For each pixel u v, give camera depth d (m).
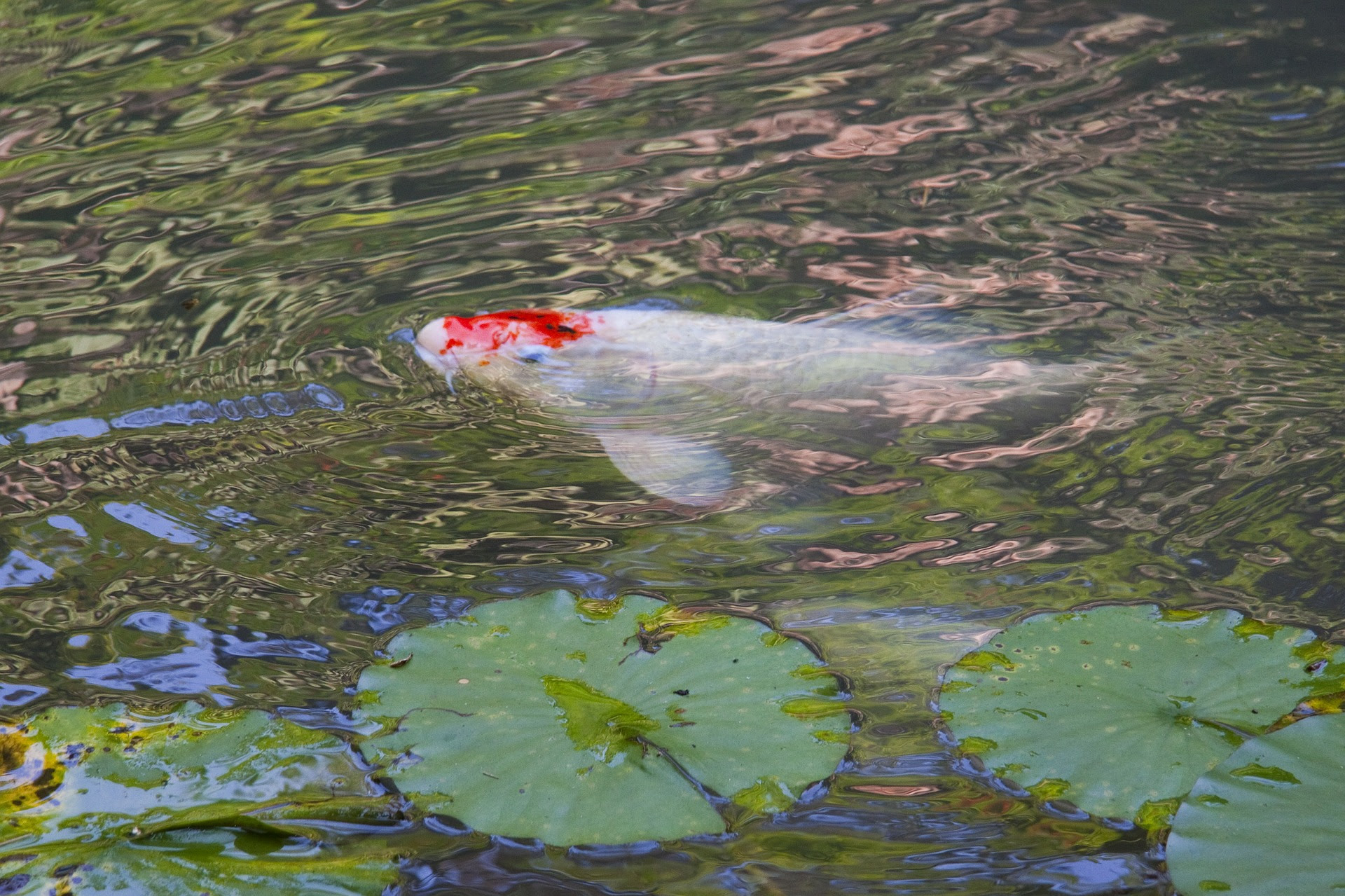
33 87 5.32
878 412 2.90
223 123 4.88
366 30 5.88
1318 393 2.79
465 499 2.62
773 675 1.98
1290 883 1.52
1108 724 1.83
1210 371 2.92
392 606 2.27
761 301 3.38
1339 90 4.46
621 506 2.60
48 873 1.64
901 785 1.83
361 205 4.10
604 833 1.66
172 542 2.47
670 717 1.88
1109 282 3.35
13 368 3.14
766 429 2.88
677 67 5.29
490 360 3.02
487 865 1.70
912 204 3.96
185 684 2.06
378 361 3.15
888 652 2.11
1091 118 4.48
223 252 3.79
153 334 3.30
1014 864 1.68
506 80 5.21
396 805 1.78
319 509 2.58
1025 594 2.25
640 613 2.15
